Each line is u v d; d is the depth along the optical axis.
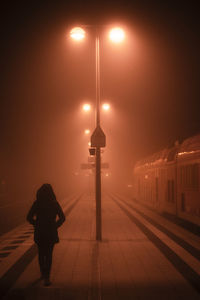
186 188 17.30
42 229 7.64
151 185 28.48
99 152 13.75
